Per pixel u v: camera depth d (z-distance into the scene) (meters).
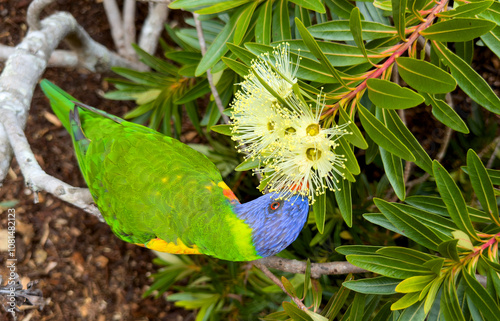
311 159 0.54
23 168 0.66
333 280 0.82
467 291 0.55
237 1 0.60
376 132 0.54
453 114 0.56
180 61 0.80
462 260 0.56
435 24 0.53
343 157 0.55
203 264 0.94
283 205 0.59
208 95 1.12
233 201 0.62
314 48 0.52
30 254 0.97
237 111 0.57
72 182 1.03
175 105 0.88
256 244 0.60
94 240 1.03
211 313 0.87
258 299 0.84
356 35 0.52
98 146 0.71
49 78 1.09
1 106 0.70
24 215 0.99
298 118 0.54
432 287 0.55
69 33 0.86
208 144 1.08
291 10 0.73
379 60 0.58
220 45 0.63
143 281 1.03
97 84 1.11
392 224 0.59
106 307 0.98
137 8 1.19
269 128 0.55
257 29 0.62
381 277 0.59
